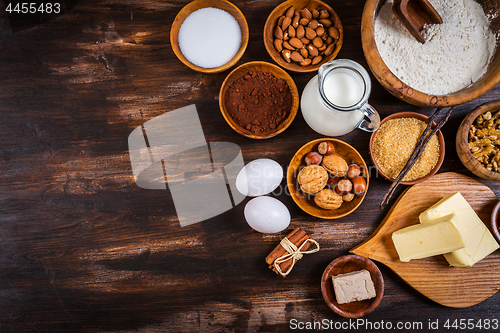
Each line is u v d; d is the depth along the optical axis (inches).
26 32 26.1
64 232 25.8
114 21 25.9
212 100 25.6
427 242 23.1
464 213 23.4
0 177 26.0
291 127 25.3
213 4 24.9
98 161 25.8
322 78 21.7
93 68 25.9
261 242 25.2
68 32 26.0
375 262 25.0
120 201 25.7
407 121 24.0
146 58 25.8
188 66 24.6
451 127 25.1
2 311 25.7
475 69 23.1
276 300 25.0
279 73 24.7
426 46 23.4
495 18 23.0
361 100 21.4
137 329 25.4
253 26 25.6
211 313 25.2
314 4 24.5
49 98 26.0
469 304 24.1
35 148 26.0
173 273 25.4
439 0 23.8
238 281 25.2
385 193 25.0
